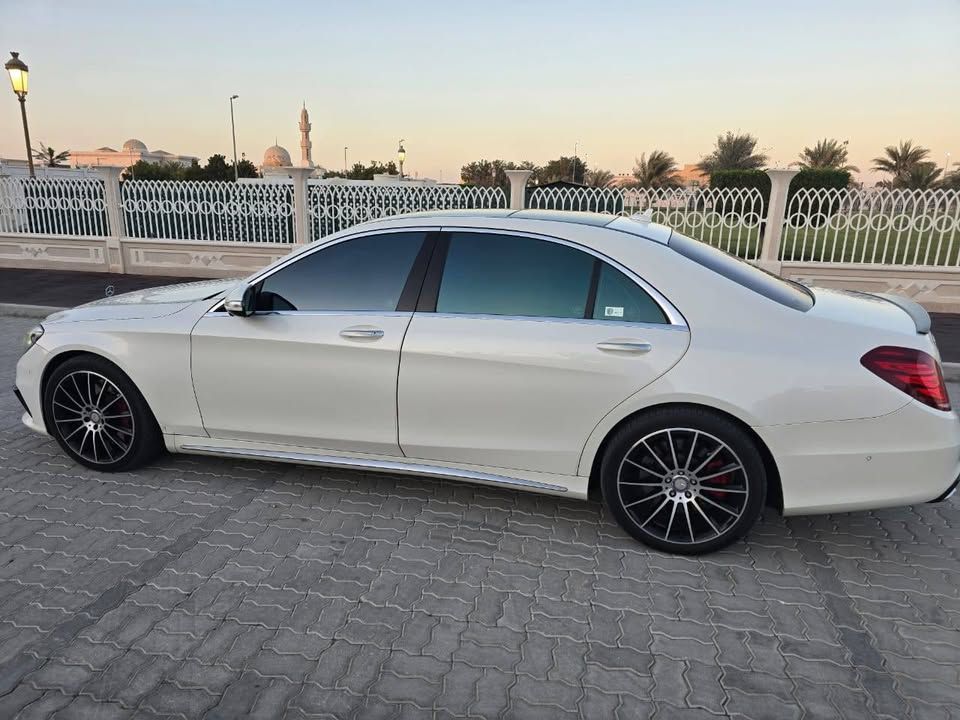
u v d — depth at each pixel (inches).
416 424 134.0
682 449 121.8
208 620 106.9
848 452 113.8
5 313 374.6
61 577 117.5
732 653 100.9
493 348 125.7
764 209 410.9
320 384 137.3
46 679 93.9
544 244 129.0
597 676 95.9
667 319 121.0
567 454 127.3
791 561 125.6
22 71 625.0
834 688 94.0
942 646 102.7
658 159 1462.8
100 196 508.4
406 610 110.0
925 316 125.7
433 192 448.5
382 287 135.8
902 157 1595.7
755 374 114.8
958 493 153.3
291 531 134.0
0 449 171.5
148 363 147.3
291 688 93.1
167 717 87.9
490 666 97.7
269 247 487.8
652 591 115.9
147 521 136.9
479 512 142.9
